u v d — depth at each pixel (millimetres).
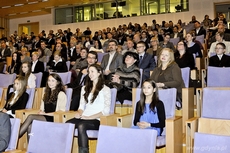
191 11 12242
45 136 2070
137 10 13344
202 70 4535
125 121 2930
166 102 2971
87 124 2936
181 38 7656
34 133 2131
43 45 8562
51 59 6648
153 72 3830
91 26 14289
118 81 4027
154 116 2803
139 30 10703
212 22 9922
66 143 1959
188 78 3832
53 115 3273
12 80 5270
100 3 14102
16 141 2160
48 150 2020
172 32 9953
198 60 5102
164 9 12797
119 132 1854
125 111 3916
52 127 2072
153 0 12984
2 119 2168
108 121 2891
